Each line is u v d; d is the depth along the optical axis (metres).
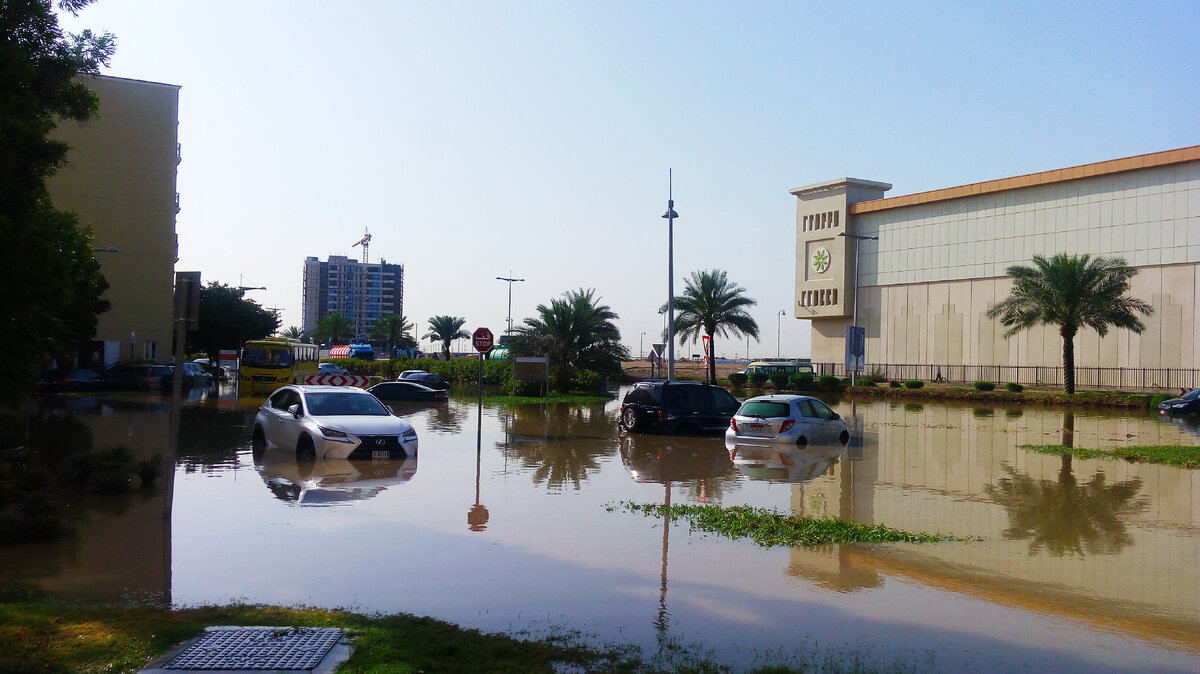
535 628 6.51
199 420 24.91
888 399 48.38
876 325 70.62
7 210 11.58
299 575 7.98
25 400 12.52
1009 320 47.69
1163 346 52.75
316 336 137.50
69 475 12.76
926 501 12.57
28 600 6.97
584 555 8.87
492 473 14.73
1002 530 10.44
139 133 56.62
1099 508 12.07
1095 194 56.69
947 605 7.23
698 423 22.00
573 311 44.75
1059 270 45.28
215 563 8.38
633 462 16.56
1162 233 53.12
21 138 11.62
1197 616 6.99
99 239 55.38
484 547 9.17
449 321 96.12
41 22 12.16
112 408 29.58
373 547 9.12
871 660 5.88
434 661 5.48
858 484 14.14
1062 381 57.62
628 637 6.30
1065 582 8.00
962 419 31.89
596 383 44.78
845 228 72.69
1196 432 26.48
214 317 69.38
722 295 56.28
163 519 10.36
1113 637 6.45
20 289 11.10
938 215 66.38
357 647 5.66
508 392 44.59
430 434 22.11
